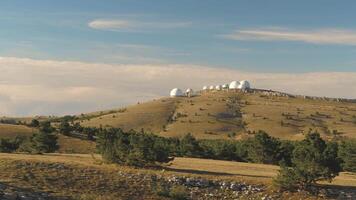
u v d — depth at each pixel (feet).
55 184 149.38
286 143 322.34
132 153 189.47
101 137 257.55
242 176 182.91
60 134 386.32
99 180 161.07
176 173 178.70
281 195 166.71
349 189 175.22
